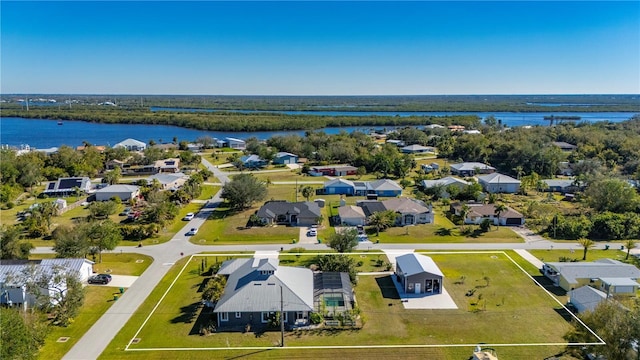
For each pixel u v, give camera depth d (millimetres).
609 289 47625
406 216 77062
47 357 36812
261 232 72062
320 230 73562
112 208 80062
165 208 78000
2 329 31688
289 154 146875
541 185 102625
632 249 63906
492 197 90188
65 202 86625
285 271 49000
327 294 46188
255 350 38062
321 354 37469
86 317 43938
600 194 81875
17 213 83375
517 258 60406
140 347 38438
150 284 51969
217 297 45594
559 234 70750
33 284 43625
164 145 177125
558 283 51812
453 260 59562
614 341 32281
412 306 46531
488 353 35750
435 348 38406
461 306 46500
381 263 58375
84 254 56031
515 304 46875
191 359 36625
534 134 169875
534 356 36969
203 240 68375
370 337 40375
